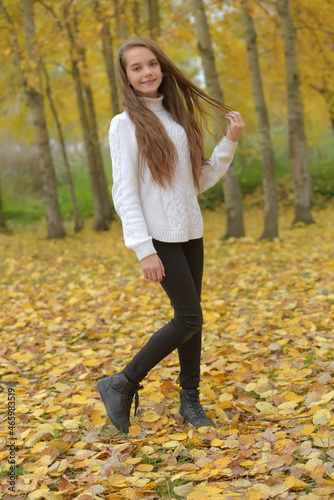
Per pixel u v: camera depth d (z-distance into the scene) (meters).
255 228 13.28
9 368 3.57
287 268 6.61
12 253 10.26
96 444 2.25
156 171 2.22
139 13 12.76
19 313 5.20
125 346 3.91
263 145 9.56
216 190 19.86
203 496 1.75
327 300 4.67
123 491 1.83
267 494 1.74
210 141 12.65
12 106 16.08
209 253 8.29
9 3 12.44
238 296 5.33
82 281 6.80
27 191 23.14
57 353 3.88
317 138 20.98
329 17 10.73
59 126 14.76
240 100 16.67
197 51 12.02
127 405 2.41
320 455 2.01
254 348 3.56
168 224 2.26
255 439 2.19
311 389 2.64
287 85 10.65
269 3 10.62
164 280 2.30
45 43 9.17
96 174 14.65
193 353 2.49
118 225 15.20
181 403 2.51
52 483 2.01
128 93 2.33
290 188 19.56
